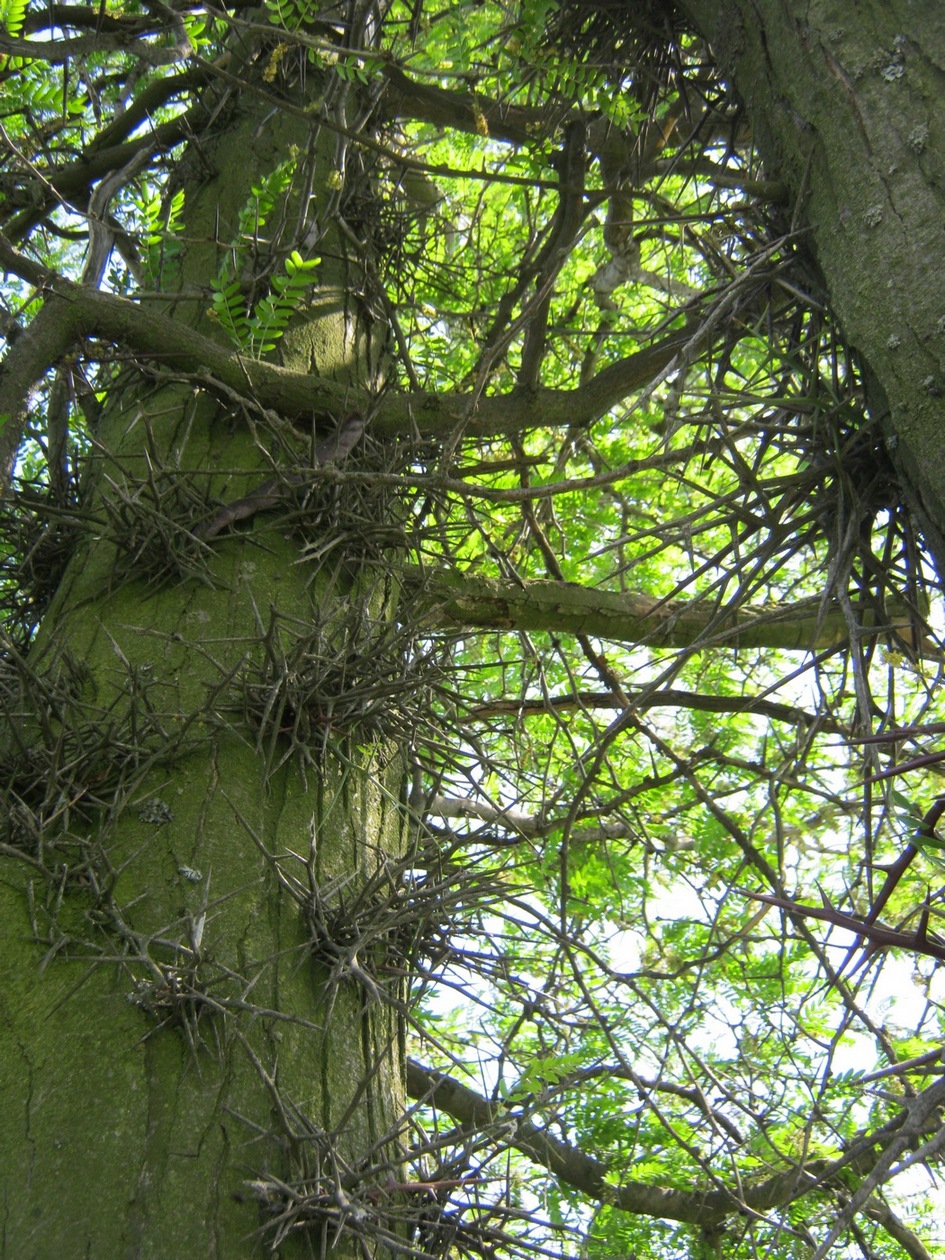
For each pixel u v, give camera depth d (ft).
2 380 7.21
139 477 7.71
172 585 7.06
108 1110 4.82
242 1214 4.69
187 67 11.12
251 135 10.34
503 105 10.77
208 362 7.88
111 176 9.66
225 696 6.51
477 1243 5.40
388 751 7.48
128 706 6.36
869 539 7.17
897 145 6.16
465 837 7.00
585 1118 10.78
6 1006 5.12
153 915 5.51
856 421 6.91
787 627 11.03
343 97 9.36
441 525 9.09
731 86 8.13
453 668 8.39
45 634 7.00
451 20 8.66
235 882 5.80
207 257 9.52
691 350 6.82
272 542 7.44
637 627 10.59
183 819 5.92
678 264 13.07
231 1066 5.11
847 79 6.47
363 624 7.13
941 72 6.19
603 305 14.58
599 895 12.58
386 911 6.08
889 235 6.02
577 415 9.77
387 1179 5.13
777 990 11.69
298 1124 5.07
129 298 8.35
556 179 11.28
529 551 13.01
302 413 8.24
